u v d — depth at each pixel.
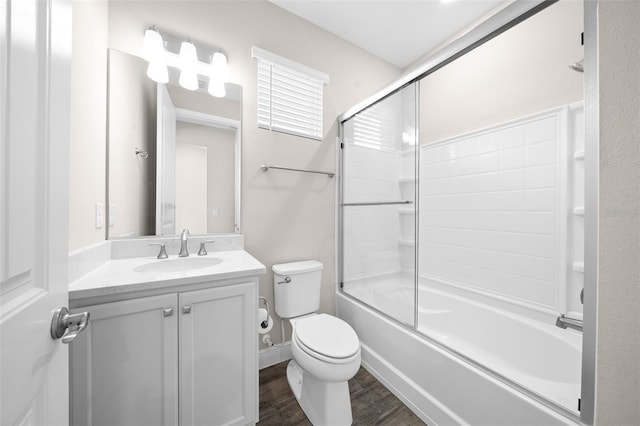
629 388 0.42
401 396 1.42
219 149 1.60
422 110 2.29
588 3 0.78
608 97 0.45
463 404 1.12
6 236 0.37
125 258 1.31
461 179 1.98
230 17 1.64
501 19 1.03
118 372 0.90
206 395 1.06
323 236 2.04
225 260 1.34
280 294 1.69
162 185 1.43
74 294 0.82
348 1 1.76
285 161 1.85
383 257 1.73
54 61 0.50
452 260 2.04
